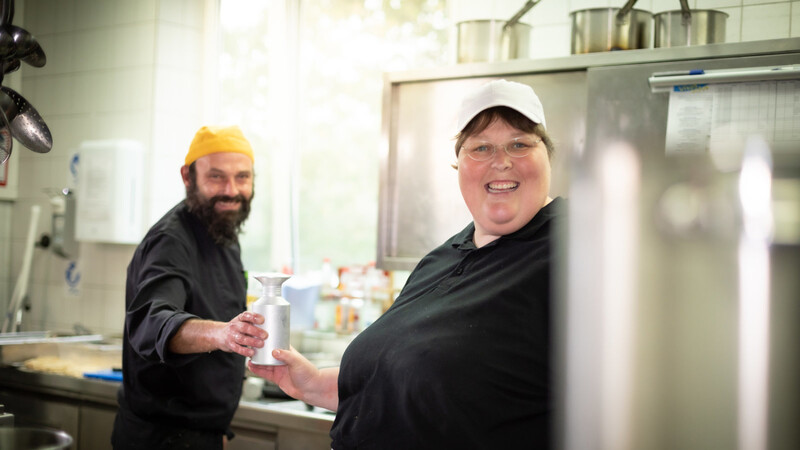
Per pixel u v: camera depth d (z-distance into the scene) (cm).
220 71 390
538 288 119
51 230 402
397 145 273
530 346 116
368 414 128
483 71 253
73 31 401
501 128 130
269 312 148
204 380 221
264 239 378
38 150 192
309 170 370
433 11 334
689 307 33
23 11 421
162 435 218
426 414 117
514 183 128
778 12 246
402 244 272
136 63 377
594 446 35
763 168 32
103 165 364
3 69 185
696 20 223
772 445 31
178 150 381
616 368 34
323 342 336
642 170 35
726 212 32
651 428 33
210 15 388
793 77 194
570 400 36
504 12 294
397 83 272
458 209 262
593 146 37
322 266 365
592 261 35
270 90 373
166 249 216
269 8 373
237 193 233
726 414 32
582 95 238
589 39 236
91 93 393
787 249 31
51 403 318
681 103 210
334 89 362
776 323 31
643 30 235
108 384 298
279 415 258
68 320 397
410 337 124
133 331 201
